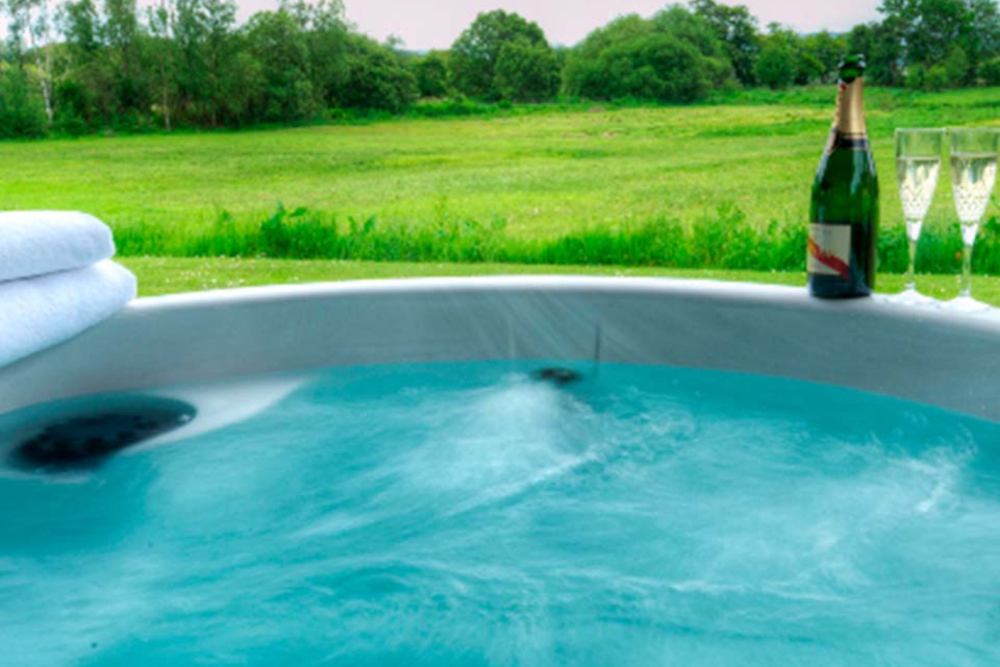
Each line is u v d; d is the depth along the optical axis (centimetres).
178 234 505
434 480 117
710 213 563
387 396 143
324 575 100
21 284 124
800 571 96
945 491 109
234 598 95
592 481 117
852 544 100
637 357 146
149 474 120
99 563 102
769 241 418
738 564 99
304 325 149
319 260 438
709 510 109
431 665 84
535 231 473
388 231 480
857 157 129
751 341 137
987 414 115
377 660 85
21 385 130
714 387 139
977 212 119
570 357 149
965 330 118
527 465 123
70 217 133
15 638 89
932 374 121
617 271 384
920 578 94
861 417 125
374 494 116
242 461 123
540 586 97
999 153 116
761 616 89
